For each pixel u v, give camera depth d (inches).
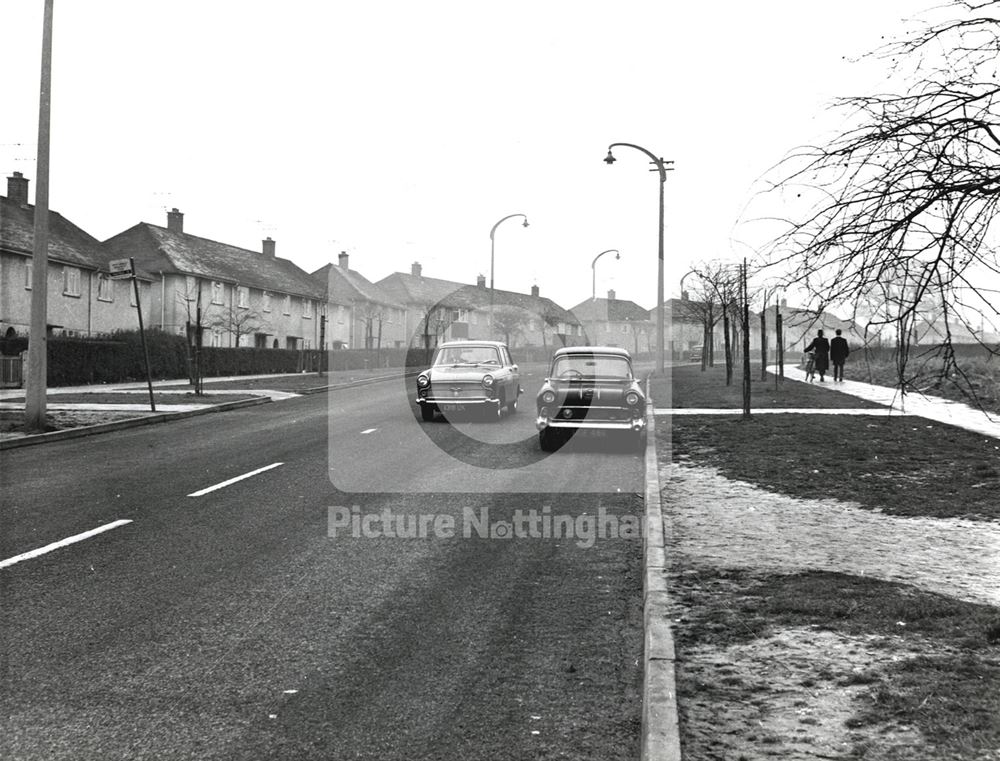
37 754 152.6
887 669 177.6
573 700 177.3
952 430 618.5
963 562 268.8
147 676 188.1
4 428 673.6
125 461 520.1
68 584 258.1
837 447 532.7
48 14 657.0
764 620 210.2
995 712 155.3
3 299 1508.4
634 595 251.8
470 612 234.5
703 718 156.6
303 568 277.6
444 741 158.6
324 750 154.7
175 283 1980.8
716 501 369.7
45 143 662.5
